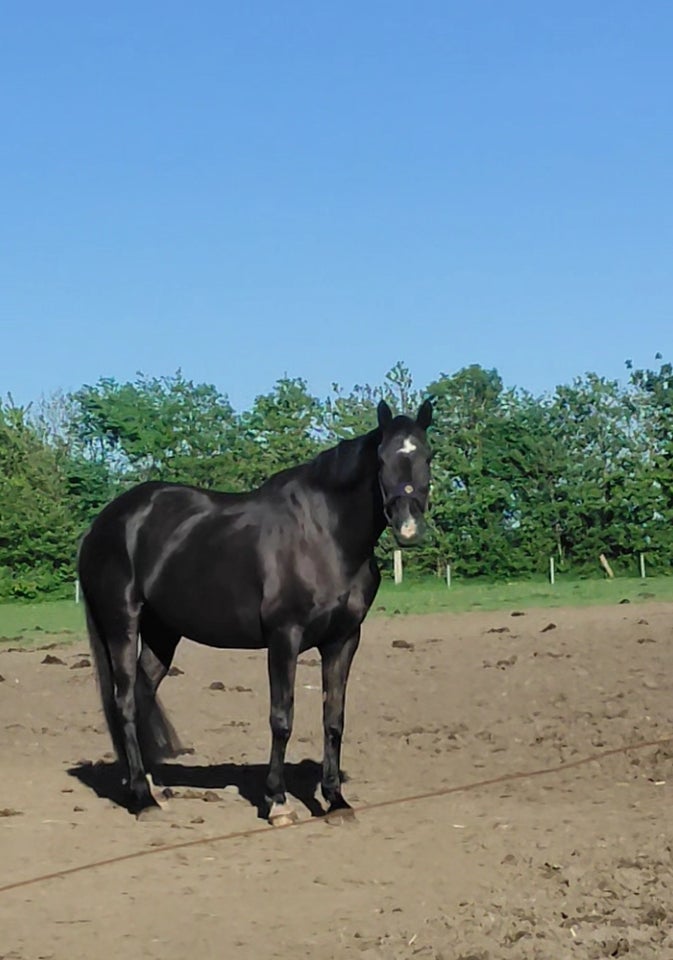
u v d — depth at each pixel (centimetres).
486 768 1149
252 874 803
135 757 996
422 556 5138
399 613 2858
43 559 4981
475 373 5419
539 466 5188
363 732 1359
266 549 952
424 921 692
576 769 1121
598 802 992
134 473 5491
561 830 892
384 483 885
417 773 1138
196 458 5366
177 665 1944
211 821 956
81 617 3319
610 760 1145
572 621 2375
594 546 5112
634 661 1716
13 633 2711
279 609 941
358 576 948
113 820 966
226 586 968
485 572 5138
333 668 963
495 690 1570
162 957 654
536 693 1530
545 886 745
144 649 1062
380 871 802
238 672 1859
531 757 1187
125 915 724
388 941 656
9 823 953
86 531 1062
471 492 5166
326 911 722
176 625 1008
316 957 644
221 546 973
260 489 991
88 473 5450
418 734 1327
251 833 912
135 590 1016
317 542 941
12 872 820
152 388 5550
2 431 5425
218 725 1432
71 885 787
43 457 5469
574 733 1279
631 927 656
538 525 5128
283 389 5406
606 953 614
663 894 711
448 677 1694
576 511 5084
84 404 5606
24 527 4916
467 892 748
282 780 953
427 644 2094
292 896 754
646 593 3366
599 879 746
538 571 5128
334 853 850
